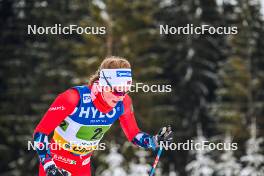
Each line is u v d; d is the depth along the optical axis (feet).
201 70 139.74
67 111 20.90
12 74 135.13
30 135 129.70
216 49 142.51
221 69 139.54
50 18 136.98
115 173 99.66
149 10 138.10
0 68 137.28
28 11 138.82
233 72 138.62
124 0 134.00
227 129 132.98
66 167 22.53
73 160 22.49
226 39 141.79
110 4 134.00
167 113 137.39
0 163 129.80
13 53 136.98
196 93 139.54
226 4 143.54
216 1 141.08
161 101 137.59
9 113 133.18
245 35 137.18
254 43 137.18
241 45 137.39
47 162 20.01
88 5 142.10
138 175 101.55
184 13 140.36
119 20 134.00
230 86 138.62
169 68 143.64
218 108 138.10
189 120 138.31
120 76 20.70
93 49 132.36
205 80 142.00
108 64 20.85
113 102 21.24
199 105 140.05
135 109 134.72
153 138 22.72
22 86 134.82
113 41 133.69
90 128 21.70
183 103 140.05
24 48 137.59
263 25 139.44
